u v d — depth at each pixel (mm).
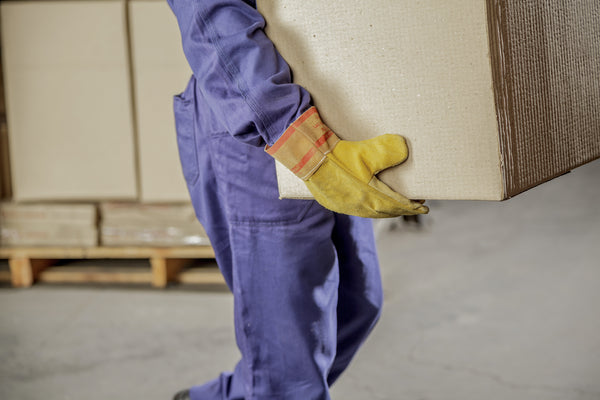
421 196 1182
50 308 3189
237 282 1638
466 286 3211
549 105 1231
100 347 2725
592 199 4695
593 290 3006
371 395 2252
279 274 1591
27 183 3246
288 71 1241
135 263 3648
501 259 3570
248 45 1255
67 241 3350
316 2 1206
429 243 3988
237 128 1320
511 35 1113
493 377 2305
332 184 1207
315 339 1632
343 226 1754
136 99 3117
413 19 1119
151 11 3045
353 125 1217
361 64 1185
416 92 1145
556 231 3996
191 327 2893
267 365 1646
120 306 3176
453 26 1088
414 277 3404
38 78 3143
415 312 2943
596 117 1403
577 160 1339
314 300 1613
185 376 2441
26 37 3119
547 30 1214
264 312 1623
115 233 3322
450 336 2666
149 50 3070
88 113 3145
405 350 2574
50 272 3543
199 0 1306
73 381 2432
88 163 3188
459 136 1125
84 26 3082
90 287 3451
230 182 1593
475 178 1127
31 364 2590
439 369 2398
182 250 3268
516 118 1138
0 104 3379
